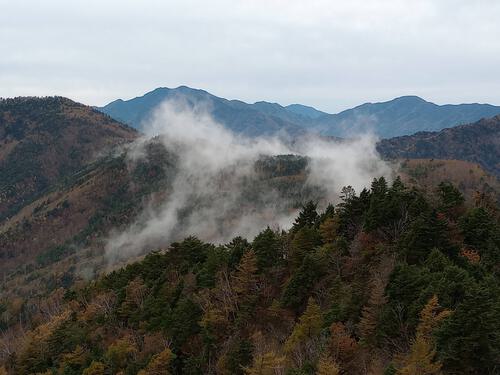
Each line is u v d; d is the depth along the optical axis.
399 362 41.41
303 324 54.06
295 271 72.88
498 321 40.84
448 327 40.38
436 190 83.31
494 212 83.56
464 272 50.09
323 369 40.81
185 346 68.69
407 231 67.50
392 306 49.59
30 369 79.81
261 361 46.47
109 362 68.69
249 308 69.94
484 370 39.69
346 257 70.31
